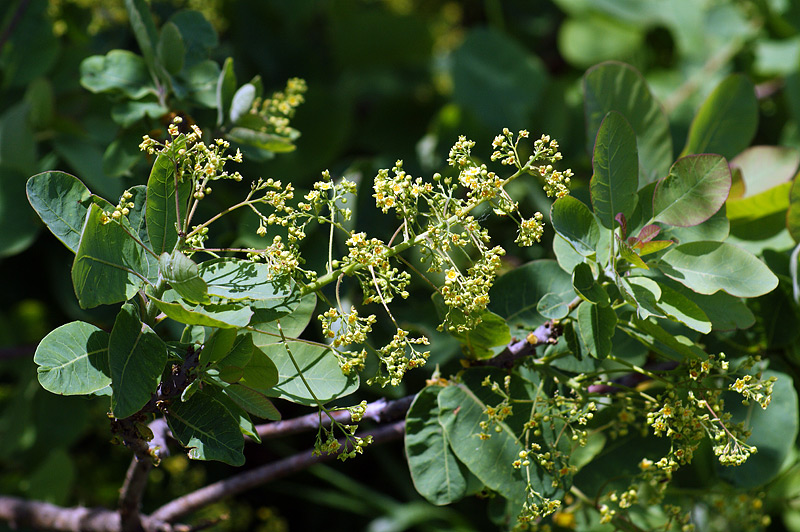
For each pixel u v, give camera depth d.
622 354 1.61
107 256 1.46
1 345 2.25
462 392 1.56
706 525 1.76
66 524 1.76
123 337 1.46
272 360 1.51
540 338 1.55
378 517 2.20
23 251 2.14
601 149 1.52
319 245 1.66
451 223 1.48
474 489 1.60
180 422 1.48
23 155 1.80
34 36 1.85
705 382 1.61
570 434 1.59
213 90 1.65
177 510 1.68
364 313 1.79
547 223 2.03
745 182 1.69
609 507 1.64
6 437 2.00
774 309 1.63
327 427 1.61
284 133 1.67
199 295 1.45
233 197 1.85
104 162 1.64
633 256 1.50
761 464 1.60
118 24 2.04
